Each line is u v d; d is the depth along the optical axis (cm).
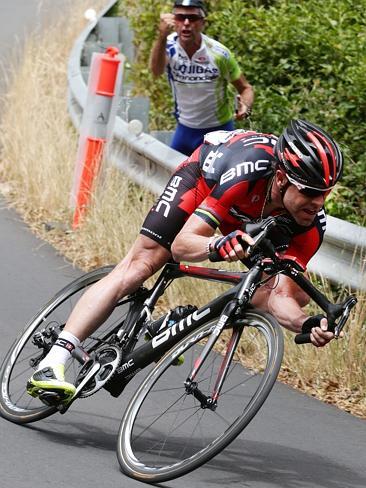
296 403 688
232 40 1173
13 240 1012
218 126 1038
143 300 604
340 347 722
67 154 1139
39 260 960
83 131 1031
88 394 579
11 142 1238
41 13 1897
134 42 1475
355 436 640
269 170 543
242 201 548
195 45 993
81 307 594
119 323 653
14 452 561
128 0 1544
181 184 579
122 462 543
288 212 541
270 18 1165
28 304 839
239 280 557
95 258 956
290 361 739
